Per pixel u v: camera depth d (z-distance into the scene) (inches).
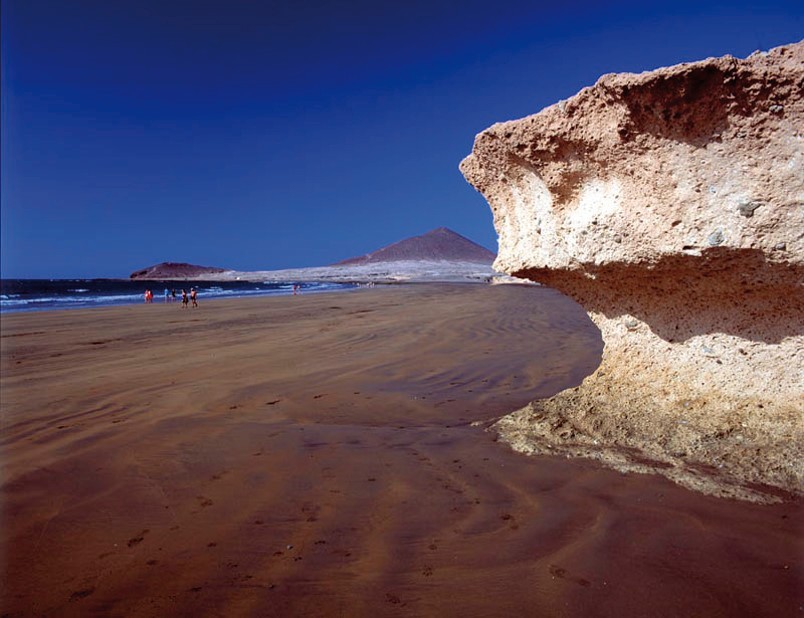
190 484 132.9
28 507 121.4
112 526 111.5
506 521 106.7
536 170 151.6
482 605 81.4
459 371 275.1
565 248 153.2
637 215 130.8
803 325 129.8
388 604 82.4
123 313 810.8
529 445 146.2
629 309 159.3
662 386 152.6
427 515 111.1
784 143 110.2
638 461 129.5
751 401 136.5
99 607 84.4
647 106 117.8
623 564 90.1
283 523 110.6
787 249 114.5
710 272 129.3
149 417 200.7
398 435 168.7
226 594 86.6
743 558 90.1
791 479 113.6
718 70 107.9
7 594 88.3
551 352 320.2
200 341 444.5
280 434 174.1
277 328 530.9
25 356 377.7
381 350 352.2
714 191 118.9
